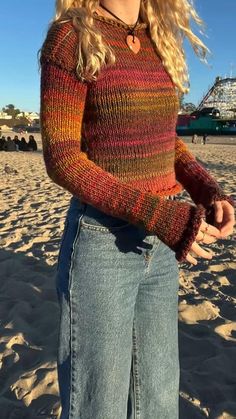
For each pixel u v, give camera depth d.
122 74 1.55
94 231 1.59
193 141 54.09
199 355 3.42
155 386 1.81
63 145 1.50
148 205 1.49
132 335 1.77
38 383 3.06
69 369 1.64
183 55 1.82
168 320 1.80
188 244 1.47
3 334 3.76
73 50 1.51
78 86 1.52
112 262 1.61
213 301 4.27
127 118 1.55
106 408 1.62
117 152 1.58
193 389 3.01
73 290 1.61
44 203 9.52
